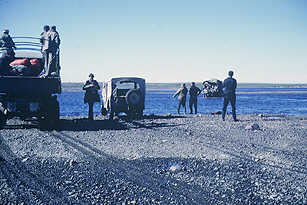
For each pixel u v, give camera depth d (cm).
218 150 877
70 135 1135
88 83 1669
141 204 477
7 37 1293
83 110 3388
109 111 1792
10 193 516
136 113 1841
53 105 1250
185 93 2162
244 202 487
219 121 1641
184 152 846
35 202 479
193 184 576
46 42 1298
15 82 1166
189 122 1591
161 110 3344
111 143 974
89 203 478
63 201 484
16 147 895
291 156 808
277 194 523
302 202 488
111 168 678
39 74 1373
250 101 5850
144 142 996
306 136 1143
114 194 516
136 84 1830
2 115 1211
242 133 1209
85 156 788
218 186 564
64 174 629
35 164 705
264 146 948
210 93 6519
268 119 1770
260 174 643
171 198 502
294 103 4997
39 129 1289
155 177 617
